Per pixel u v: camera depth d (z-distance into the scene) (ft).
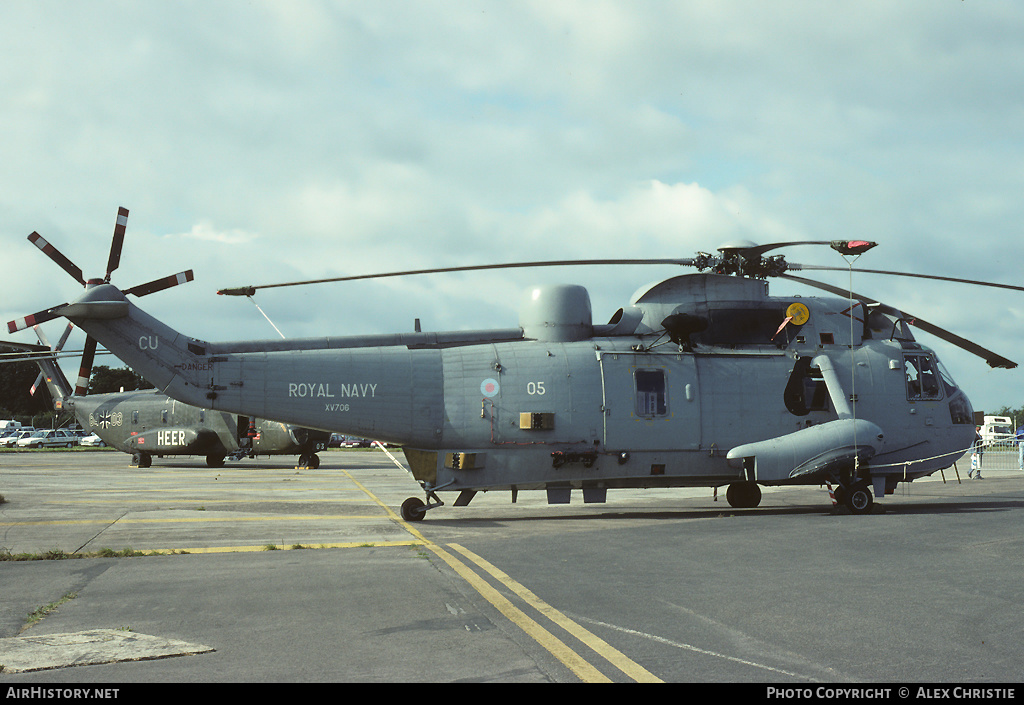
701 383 57.62
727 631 21.97
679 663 18.94
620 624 22.79
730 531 44.83
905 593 27.04
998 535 42.01
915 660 19.17
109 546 40.86
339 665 18.75
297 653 19.79
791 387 58.85
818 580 29.55
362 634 21.68
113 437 132.98
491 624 22.82
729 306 59.06
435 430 55.52
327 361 55.26
